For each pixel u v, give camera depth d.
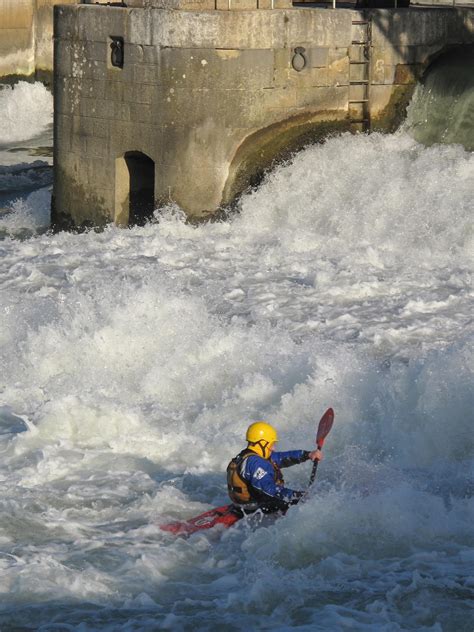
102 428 36.69
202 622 25.45
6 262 57.34
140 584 27.19
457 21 68.50
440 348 42.66
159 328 43.72
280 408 37.06
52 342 43.03
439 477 32.75
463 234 57.28
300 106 64.44
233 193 63.78
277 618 25.55
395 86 67.31
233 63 61.72
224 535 29.55
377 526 29.11
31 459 34.88
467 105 64.62
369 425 35.59
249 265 55.78
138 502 31.83
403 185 61.00
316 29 63.78
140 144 63.06
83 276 53.97
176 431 36.59
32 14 117.94
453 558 27.94
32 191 81.06
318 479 32.78
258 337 42.53
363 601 26.08
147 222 63.72
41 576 27.41
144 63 61.72
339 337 44.50
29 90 114.25
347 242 59.25
